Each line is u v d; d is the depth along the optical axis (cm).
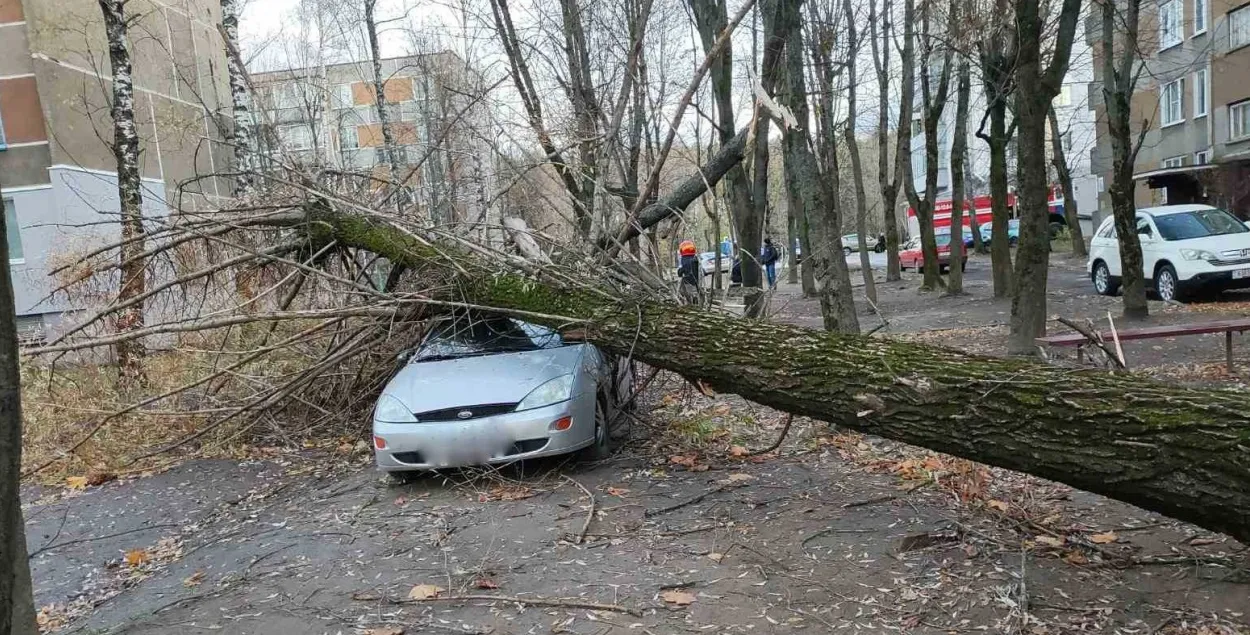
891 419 414
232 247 792
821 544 455
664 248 766
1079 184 4322
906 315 1641
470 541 501
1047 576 392
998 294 1781
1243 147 2381
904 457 602
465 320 717
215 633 402
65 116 1725
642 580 425
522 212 898
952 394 391
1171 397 335
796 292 2572
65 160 1725
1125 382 355
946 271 3089
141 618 427
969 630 349
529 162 826
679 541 477
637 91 1133
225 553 521
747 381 487
